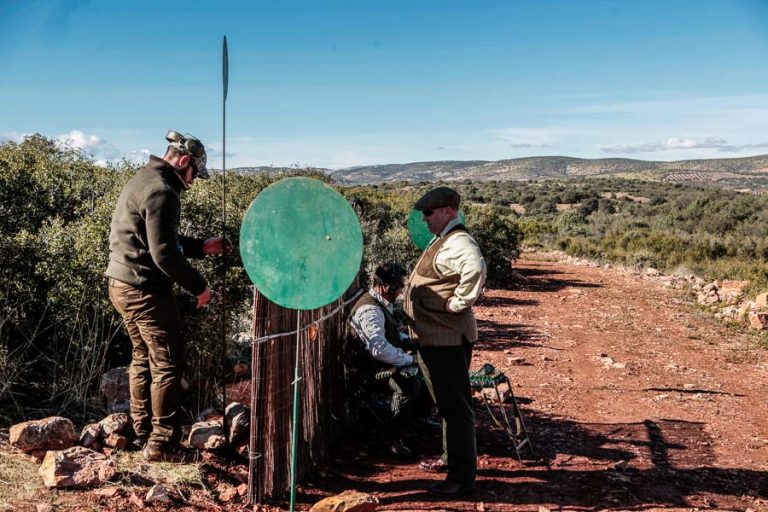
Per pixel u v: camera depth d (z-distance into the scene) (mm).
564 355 8383
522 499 3869
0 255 4395
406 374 4367
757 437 5422
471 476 3848
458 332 3756
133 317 3562
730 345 9820
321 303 3277
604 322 11320
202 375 4746
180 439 3902
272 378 3525
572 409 5930
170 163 3590
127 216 3486
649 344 9594
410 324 3873
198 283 3500
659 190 84625
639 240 28672
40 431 3561
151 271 3518
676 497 4051
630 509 3824
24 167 5488
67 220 5398
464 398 3809
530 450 4641
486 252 16172
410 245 12391
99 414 4277
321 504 3326
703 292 15922
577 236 36906
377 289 4551
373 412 4480
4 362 4102
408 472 4176
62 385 4332
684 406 6277
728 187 107188
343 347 4746
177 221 3475
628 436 5242
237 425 3975
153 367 3656
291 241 3215
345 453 4445
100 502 3195
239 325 5684
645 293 15914
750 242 25438
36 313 4691
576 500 3906
